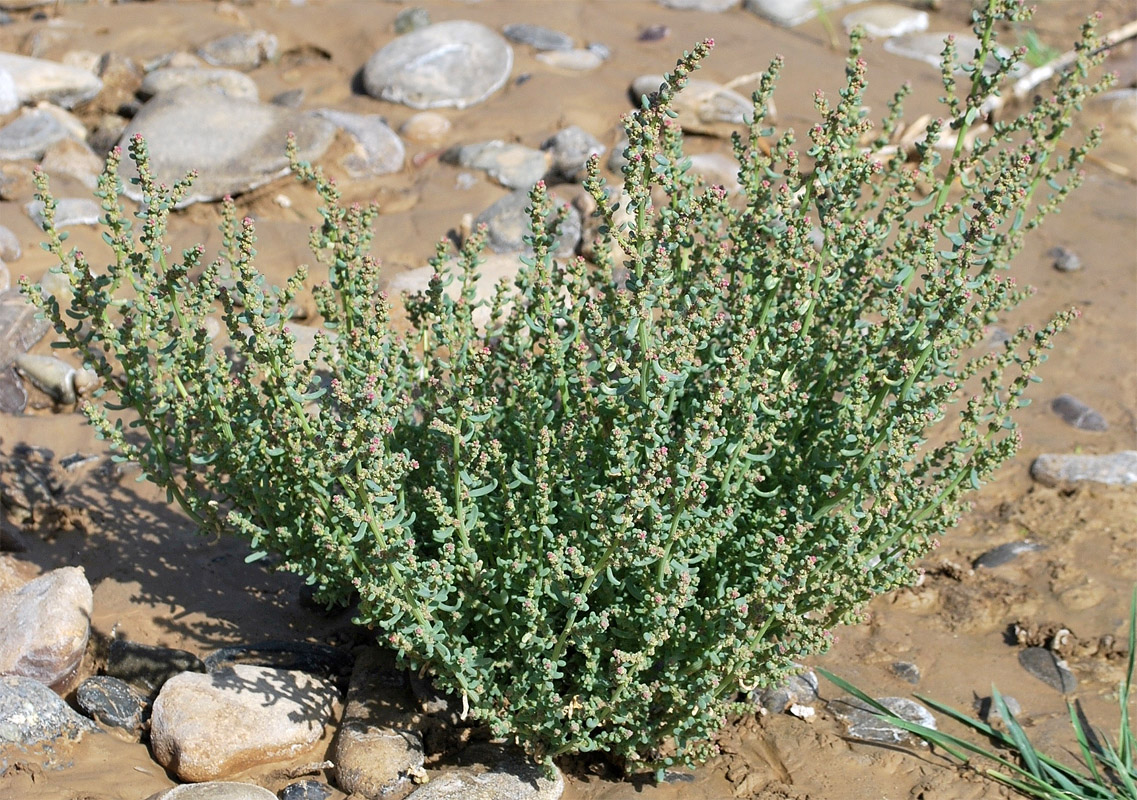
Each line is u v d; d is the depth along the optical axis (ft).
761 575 5.27
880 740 5.64
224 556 6.03
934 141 5.61
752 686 5.43
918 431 5.47
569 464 5.43
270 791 5.48
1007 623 5.97
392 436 5.58
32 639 5.59
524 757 5.53
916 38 8.92
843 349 5.66
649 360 5.30
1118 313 7.04
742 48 8.55
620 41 8.58
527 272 5.82
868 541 5.54
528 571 5.49
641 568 5.34
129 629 5.80
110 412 6.43
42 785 5.40
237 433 5.68
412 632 5.36
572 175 7.45
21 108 7.55
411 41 8.05
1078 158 5.82
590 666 5.38
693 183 5.70
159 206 5.47
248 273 5.32
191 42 8.17
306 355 6.33
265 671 5.61
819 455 5.60
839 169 5.48
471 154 7.53
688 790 5.52
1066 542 6.18
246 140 7.30
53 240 5.51
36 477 6.14
